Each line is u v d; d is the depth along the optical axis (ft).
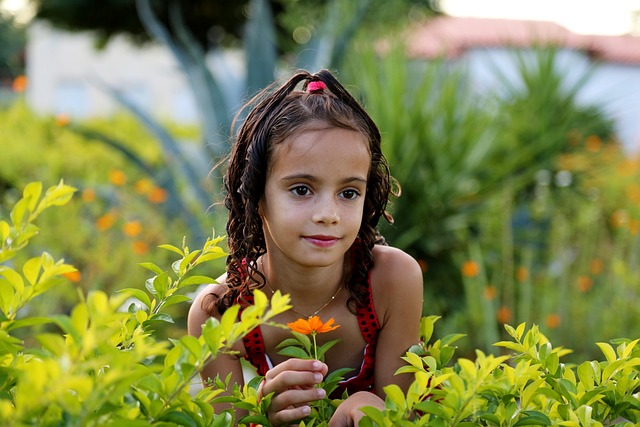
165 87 50.01
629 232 13.29
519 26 57.41
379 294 4.63
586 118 22.25
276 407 3.63
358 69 17.57
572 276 12.77
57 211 13.47
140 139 29.91
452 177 14.94
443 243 14.75
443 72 17.83
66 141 22.93
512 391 3.40
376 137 4.46
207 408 3.04
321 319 4.60
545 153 18.62
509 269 12.18
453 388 3.03
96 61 50.08
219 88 16.79
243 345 4.62
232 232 4.56
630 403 3.61
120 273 13.05
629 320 11.28
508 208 13.91
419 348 3.96
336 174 3.94
